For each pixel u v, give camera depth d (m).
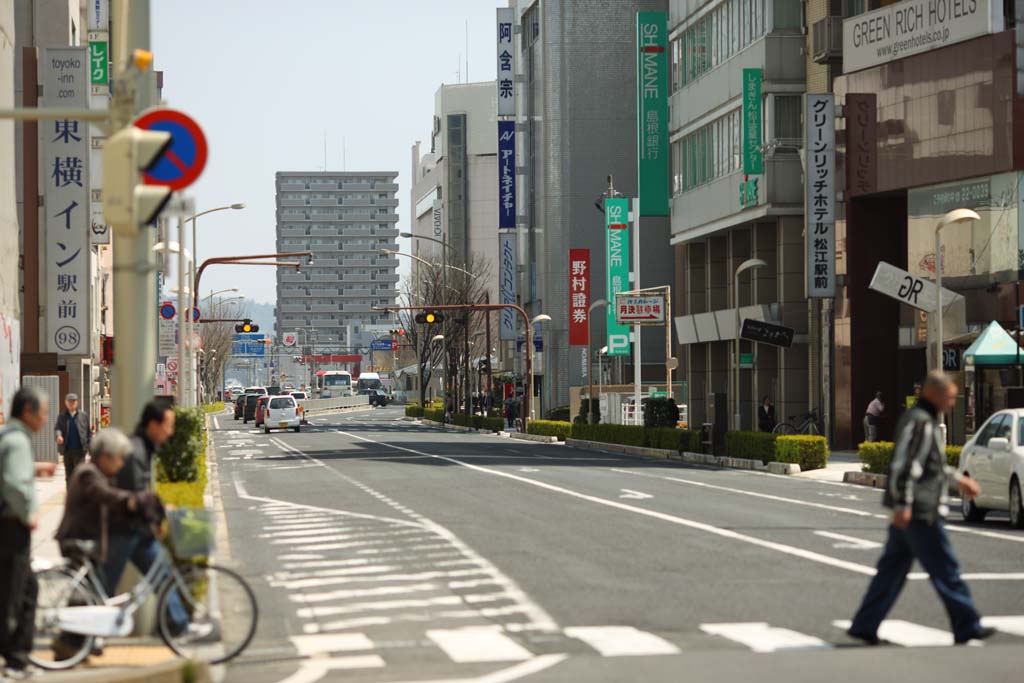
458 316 116.69
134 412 13.77
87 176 46.78
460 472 41.81
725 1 68.00
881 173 54.41
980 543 21.92
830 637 13.73
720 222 69.00
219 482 38.72
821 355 58.75
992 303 47.97
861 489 34.69
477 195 174.38
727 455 48.88
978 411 41.38
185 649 12.73
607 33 110.06
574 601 16.27
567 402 108.56
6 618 11.94
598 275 108.88
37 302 50.00
